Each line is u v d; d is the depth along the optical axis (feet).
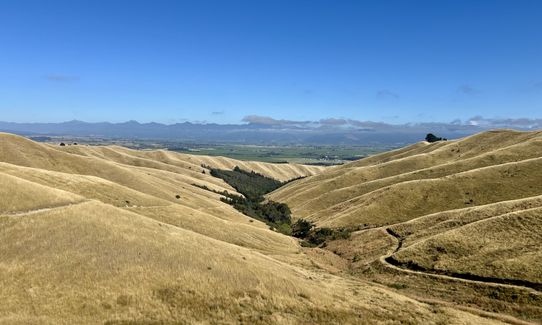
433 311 152.56
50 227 158.61
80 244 147.74
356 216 374.63
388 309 146.41
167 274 135.54
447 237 234.79
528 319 154.20
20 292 113.80
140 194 298.35
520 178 366.63
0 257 133.80
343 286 175.01
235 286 137.69
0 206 171.01
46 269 127.95
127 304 115.34
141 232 169.68
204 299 125.39
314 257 268.41
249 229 294.66
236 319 118.11
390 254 250.78
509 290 171.53
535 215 226.79
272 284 146.00
